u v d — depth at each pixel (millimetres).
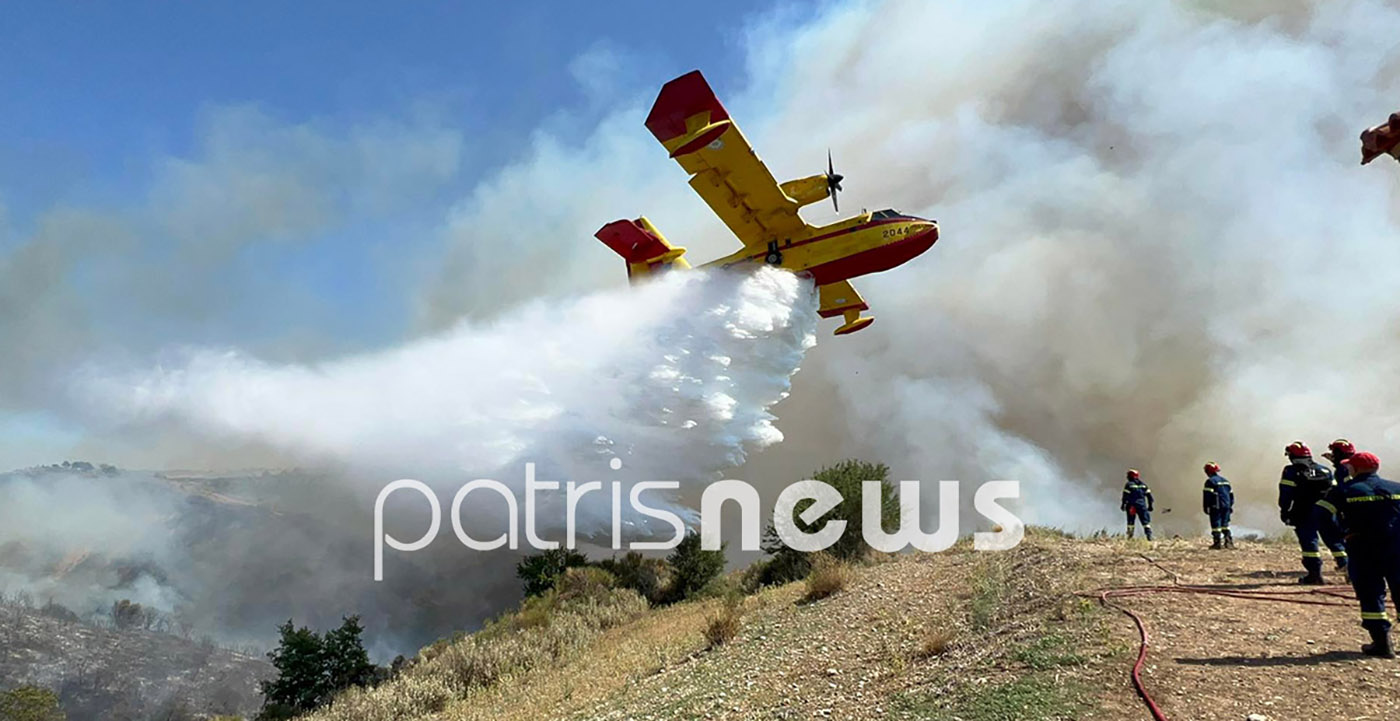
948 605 10680
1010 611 9047
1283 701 5133
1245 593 8250
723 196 16828
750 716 7621
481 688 14547
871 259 17625
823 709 7156
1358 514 6020
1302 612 7336
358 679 18859
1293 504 8820
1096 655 6496
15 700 19578
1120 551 11883
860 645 9625
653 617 19656
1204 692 5410
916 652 8461
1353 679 5422
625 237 19875
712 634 12430
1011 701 5863
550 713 11070
